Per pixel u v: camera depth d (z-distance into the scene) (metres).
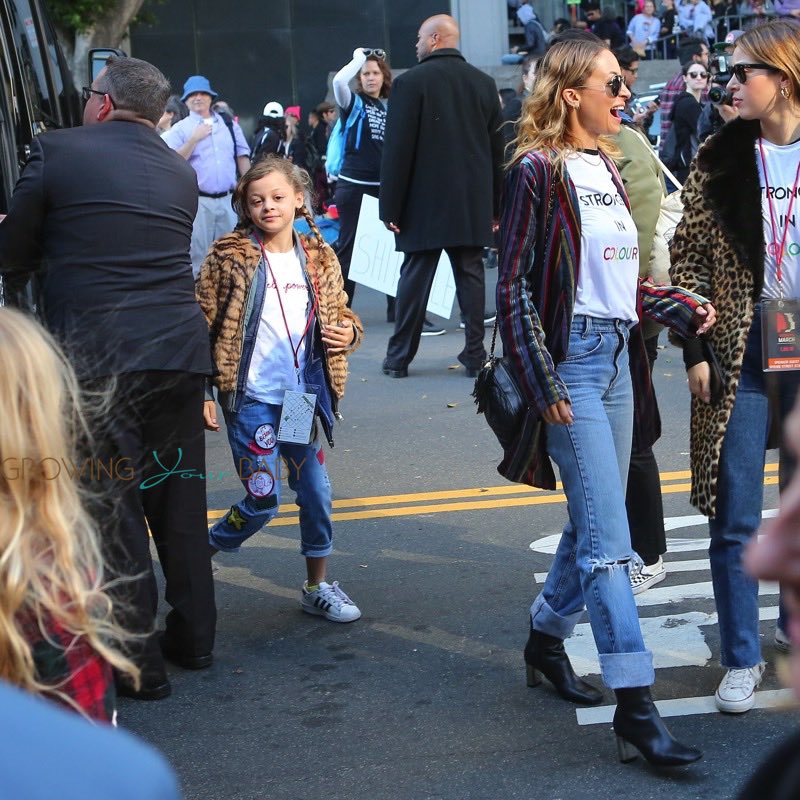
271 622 7.43
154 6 39.00
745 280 5.66
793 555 1.54
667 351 15.68
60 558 2.72
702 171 5.75
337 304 7.14
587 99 5.42
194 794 5.38
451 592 7.78
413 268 14.27
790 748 1.66
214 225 16.12
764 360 5.59
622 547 5.45
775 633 6.79
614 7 41.97
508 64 35.41
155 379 6.21
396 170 13.79
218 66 39.62
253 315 6.85
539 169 5.37
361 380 14.52
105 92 6.36
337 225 20.12
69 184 6.08
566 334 5.41
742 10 35.34
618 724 5.39
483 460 10.98
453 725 5.93
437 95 13.66
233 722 6.08
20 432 2.63
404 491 10.17
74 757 1.17
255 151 24.59
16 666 2.64
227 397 6.89
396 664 6.70
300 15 39.62
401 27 39.66
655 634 6.93
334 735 5.89
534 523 9.15
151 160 6.28
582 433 5.43
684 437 11.52
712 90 8.73
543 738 5.75
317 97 39.94
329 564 8.45
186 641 6.69
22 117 8.88
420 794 5.28
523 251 5.39
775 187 5.62
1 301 6.56
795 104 5.55
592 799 5.15
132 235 6.14
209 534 7.17
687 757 5.23
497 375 5.60
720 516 5.89
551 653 6.14
